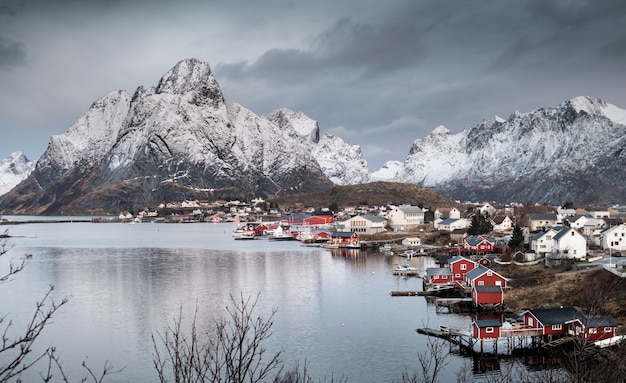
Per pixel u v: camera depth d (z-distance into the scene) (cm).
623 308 8856
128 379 6788
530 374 6869
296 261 18000
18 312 10194
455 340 8312
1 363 7344
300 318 9762
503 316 9900
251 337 8394
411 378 6788
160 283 13325
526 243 16400
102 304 10844
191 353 2650
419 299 11494
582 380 2669
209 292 12106
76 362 7438
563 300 10056
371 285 13162
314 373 6975
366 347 8100
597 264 12431
